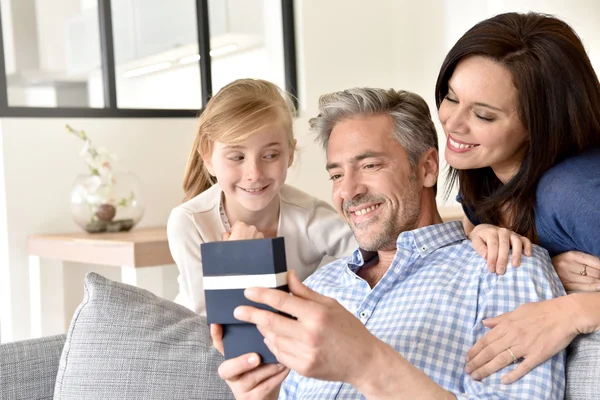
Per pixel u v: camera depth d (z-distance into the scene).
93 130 3.58
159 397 1.46
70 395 1.47
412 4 4.37
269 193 2.12
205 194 2.27
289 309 0.99
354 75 4.36
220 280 1.04
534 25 1.43
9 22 4.79
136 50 4.53
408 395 1.05
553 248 1.46
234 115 2.06
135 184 3.31
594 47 3.41
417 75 4.38
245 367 1.06
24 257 3.42
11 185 3.38
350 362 1.02
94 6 4.91
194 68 4.21
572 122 1.42
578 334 1.24
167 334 1.51
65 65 4.92
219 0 4.49
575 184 1.36
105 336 1.49
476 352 1.26
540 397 1.19
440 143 4.23
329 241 2.29
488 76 1.43
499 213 1.59
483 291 1.36
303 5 4.17
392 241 1.57
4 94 3.39
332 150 1.58
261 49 4.31
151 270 2.84
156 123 3.75
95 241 2.93
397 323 1.40
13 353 1.53
